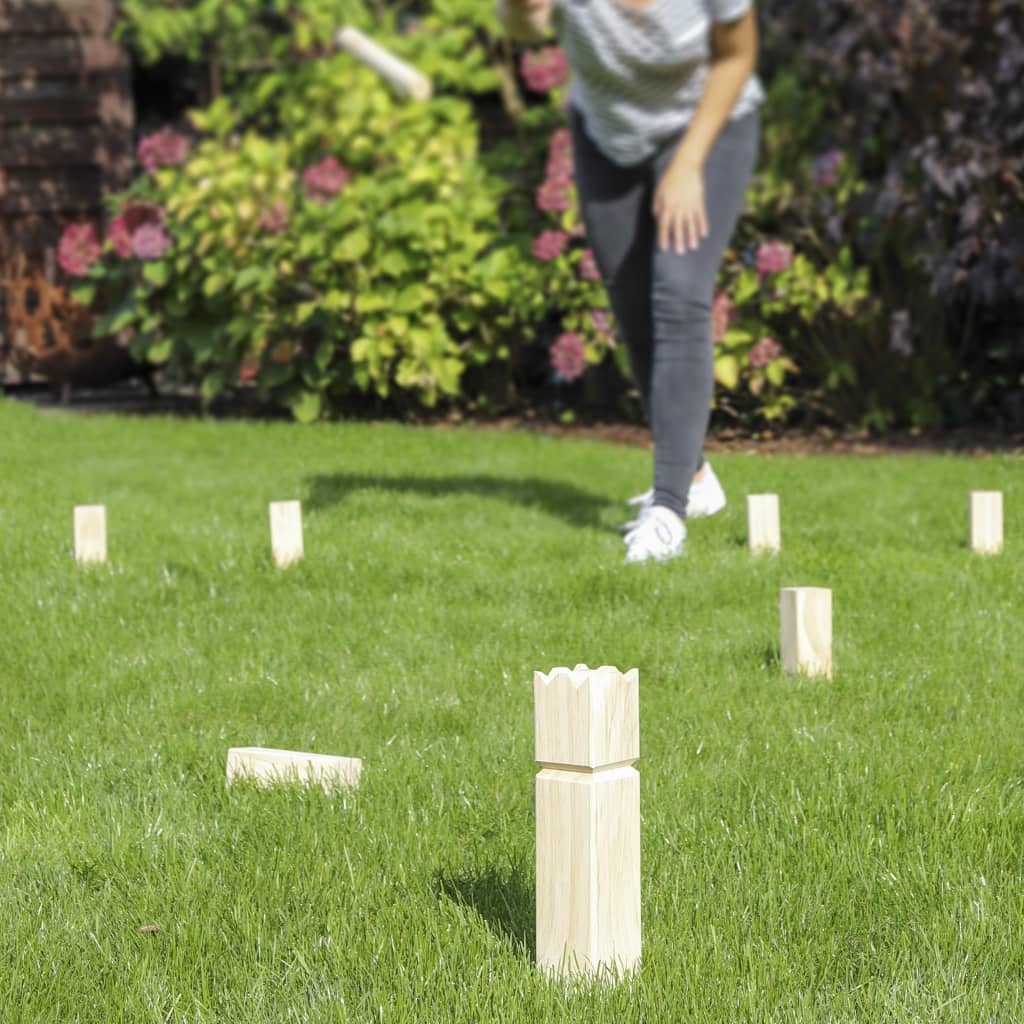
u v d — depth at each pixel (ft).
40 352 55.98
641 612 24.75
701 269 28.53
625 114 28.32
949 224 45.80
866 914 13.46
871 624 23.91
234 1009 11.84
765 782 16.84
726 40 27.27
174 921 13.39
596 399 52.31
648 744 18.33
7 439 44.06
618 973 11.92
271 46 58.80
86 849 15.05
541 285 48.01
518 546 29.53
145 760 17.79
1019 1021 11.47
